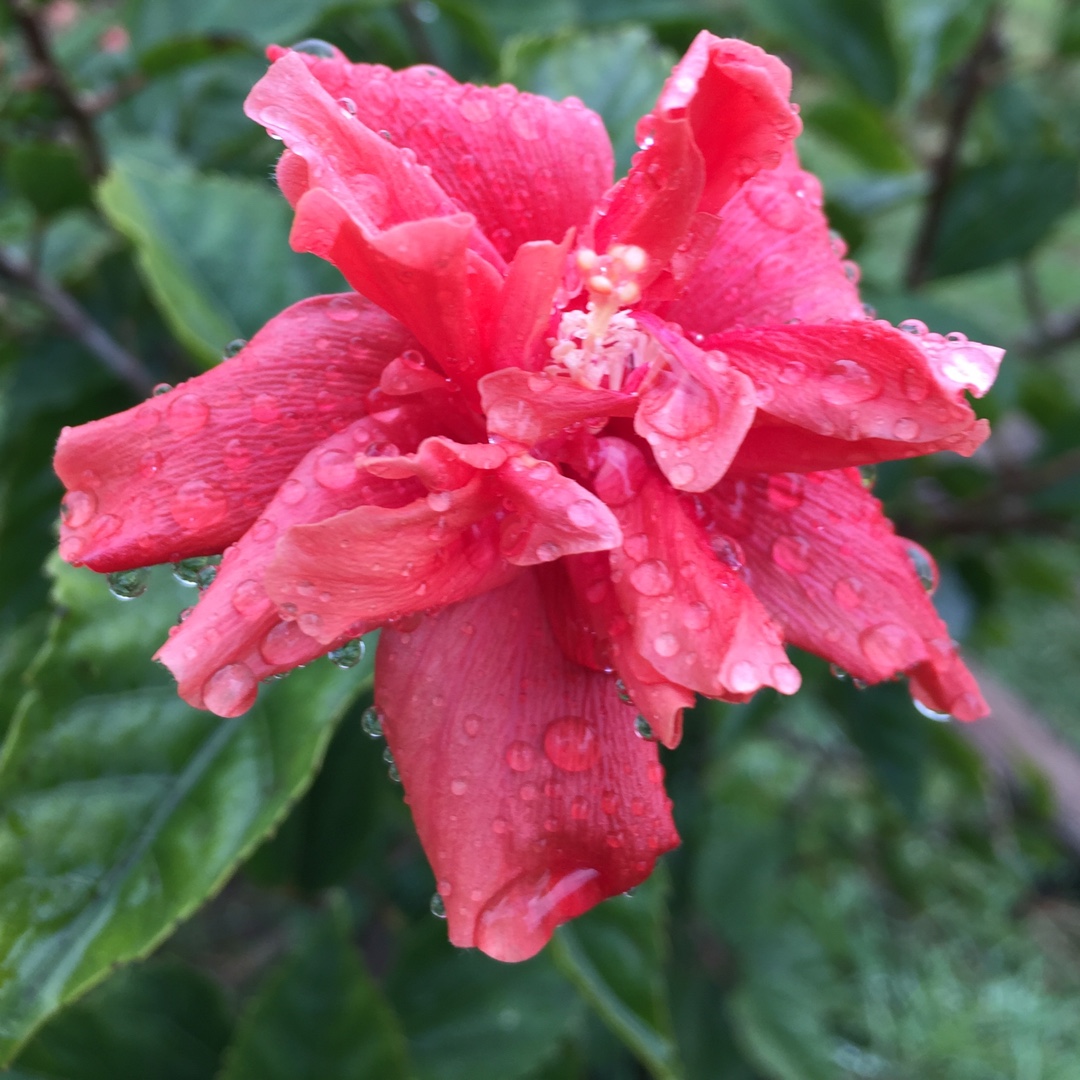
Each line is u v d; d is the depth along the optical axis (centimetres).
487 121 14
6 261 24
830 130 33
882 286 27
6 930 15
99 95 26
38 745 16
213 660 12
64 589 16
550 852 13
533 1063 25
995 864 45
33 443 27
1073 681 56
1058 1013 44
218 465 13
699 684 12
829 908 43
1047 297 62
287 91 12
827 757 48
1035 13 54
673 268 14
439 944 26
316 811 24
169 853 16
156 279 20
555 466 13
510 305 12
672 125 12
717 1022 34
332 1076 21
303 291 21
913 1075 42
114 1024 24
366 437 13
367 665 16
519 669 14
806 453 13
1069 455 33
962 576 36
